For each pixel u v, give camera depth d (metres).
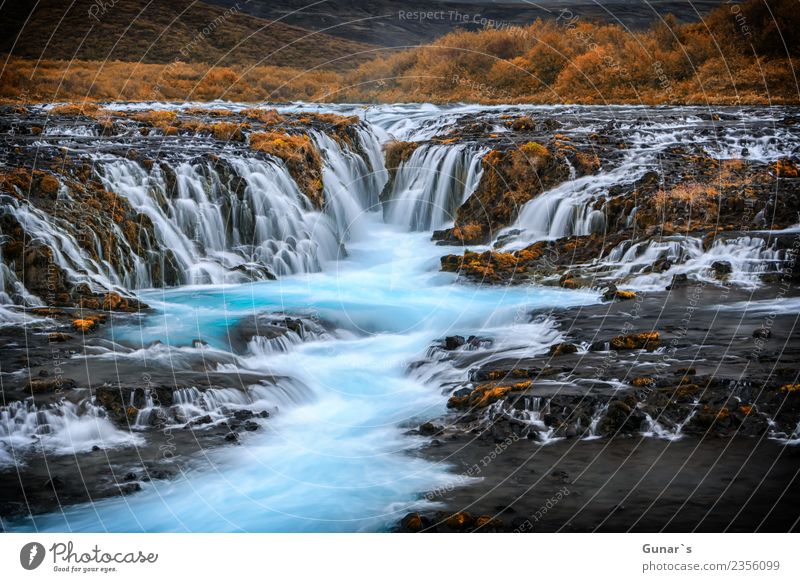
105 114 28.06
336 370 14.19
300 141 23.97
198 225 20.14
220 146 23.50
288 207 21.97
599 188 22.42
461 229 22.98
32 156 20.03
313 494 9.98
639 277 18.25
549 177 23.52
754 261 18.38
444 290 18.52
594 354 13.72
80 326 14.80
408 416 12.21
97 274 17.41
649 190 21.88
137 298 16.81
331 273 20.78
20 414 11.40
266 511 9.66
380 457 10.90
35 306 15.91
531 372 12.95
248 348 14.60
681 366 12.80
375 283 19.52
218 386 12.59
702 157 24.92
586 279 18.41
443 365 13.96
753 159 25.17
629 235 20.48
